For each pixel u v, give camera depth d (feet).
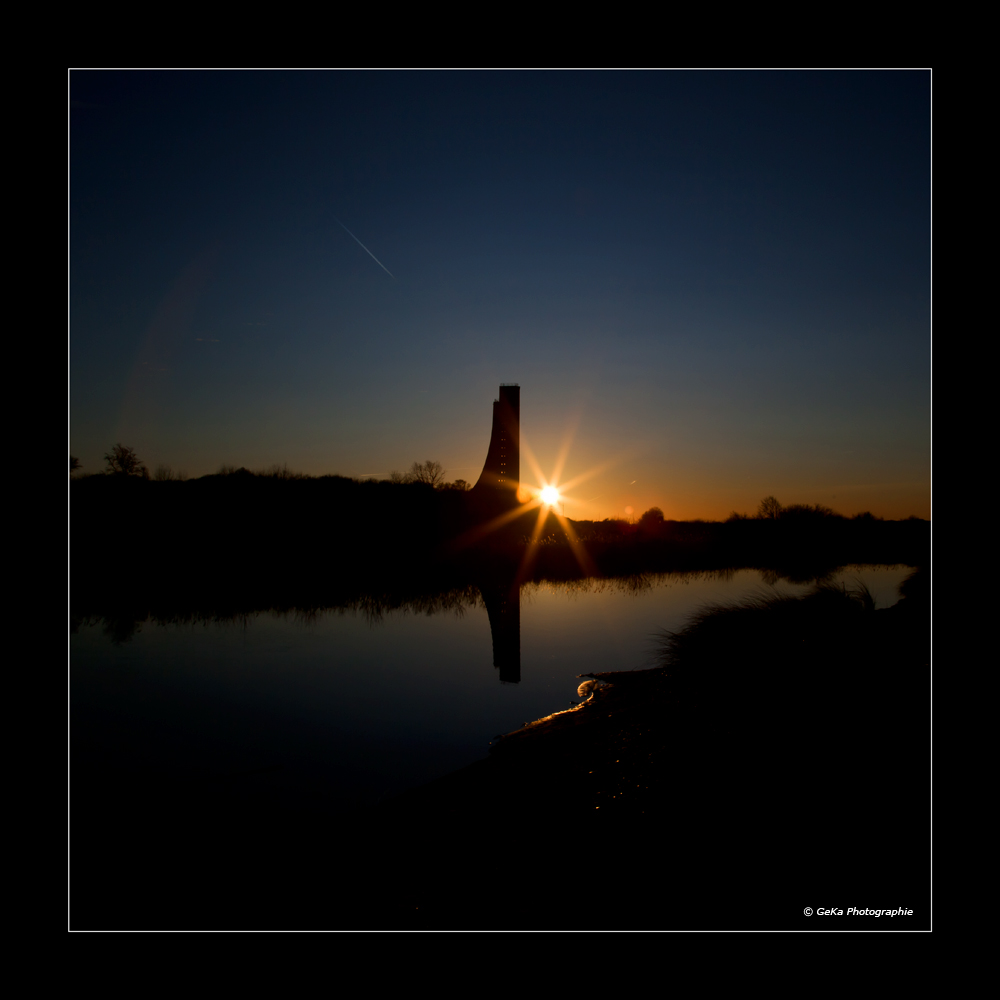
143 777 20.42
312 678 33.37
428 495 169.07
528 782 18.88
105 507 107.76
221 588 72.02
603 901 12.76
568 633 45.62
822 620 31.37
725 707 23.79
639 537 162.50
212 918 12.66
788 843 14.34
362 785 19.88
